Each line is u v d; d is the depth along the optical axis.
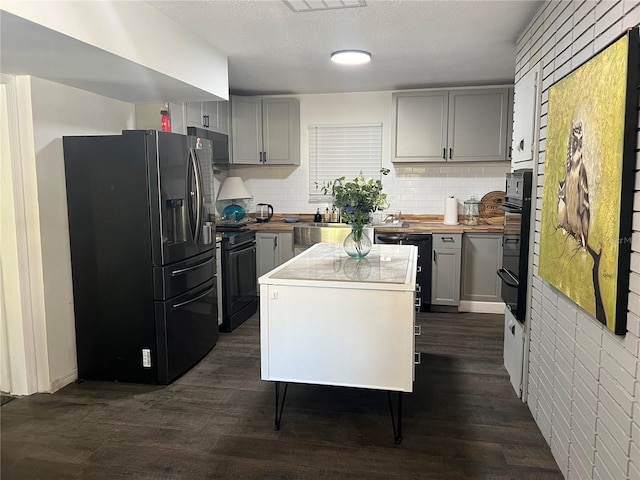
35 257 2.94
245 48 3.53
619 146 1.48
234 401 2.90
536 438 2.46
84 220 3.10
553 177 2.20
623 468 1.53
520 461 2.26
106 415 2.74
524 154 2.89
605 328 1.67
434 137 4.88
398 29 3.11
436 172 5.21
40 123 2.91
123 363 3.16
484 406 2.81
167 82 3.07
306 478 2.15
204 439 2.48
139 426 2.61
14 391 3.00
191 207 3.38
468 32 3.16
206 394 3.00
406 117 4.90
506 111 4.70
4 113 2.81
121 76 2.88
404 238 4.70
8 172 2.84
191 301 3.37
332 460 2.28
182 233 3.29
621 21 1.58
